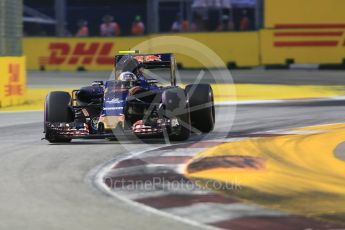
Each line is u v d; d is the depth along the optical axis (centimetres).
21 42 6347
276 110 5212
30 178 2694
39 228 1970
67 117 3591
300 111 5097
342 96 6206
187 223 2006
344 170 2755
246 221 2023
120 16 10338
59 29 9881
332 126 4144
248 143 3466
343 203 2228
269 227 1959
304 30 8975
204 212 2134
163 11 9912
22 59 6197
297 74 8500
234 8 9638
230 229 1941
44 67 9862
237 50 9238
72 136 3531
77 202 2286
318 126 4162
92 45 9712
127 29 10356
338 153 3130
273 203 2238
